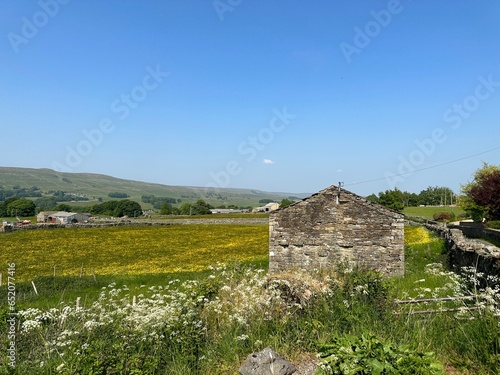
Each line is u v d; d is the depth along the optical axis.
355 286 9.67
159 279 25.28
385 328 7.85
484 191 37.72
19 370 7.01
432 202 112.25
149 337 7.79
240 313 9.04
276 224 24.58
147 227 73.81
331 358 6.09
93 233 61.91
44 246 47.94
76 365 6.42
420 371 5.71
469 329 7.41
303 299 10.19
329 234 23.88
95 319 9.04
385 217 23.23
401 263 22.73
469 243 17.70
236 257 37.59
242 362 7.48
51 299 19.59
